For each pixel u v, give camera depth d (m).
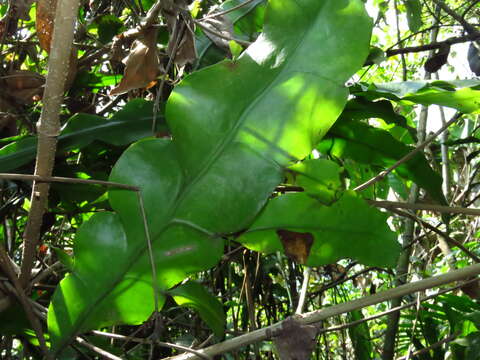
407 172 0.53
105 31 0.61
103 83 0.60
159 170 0.32
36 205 0.33
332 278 0.68
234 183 0.31
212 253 0.32
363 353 0.59
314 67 0.30
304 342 0.31
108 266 0.33
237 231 0.32
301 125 0.31
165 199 0.32
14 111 0.52
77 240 0.33
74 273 0.33
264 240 0.35
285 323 0.32
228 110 0.31
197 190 0.32
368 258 0.35
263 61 0.31
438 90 0.37
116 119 0.43
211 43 0.54
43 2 0.34
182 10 0.42
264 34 0.31
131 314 0.34
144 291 0.34
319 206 0.33
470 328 0.51
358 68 0.30
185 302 0.36
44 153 0.30
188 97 0.31
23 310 0.37
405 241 0.67
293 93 0.30
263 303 0.63
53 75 0.27
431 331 0.57
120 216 0.32
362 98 0.43
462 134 0.97
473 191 0.94
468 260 0.78
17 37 0.62
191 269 0.33
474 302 0.51
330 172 0.32
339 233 0.34
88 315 0.34
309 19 0.30
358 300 0.33
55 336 0.34
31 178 0.30
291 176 0.32
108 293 0.33
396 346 0.70
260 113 0.31
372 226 0.34
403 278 0.65
